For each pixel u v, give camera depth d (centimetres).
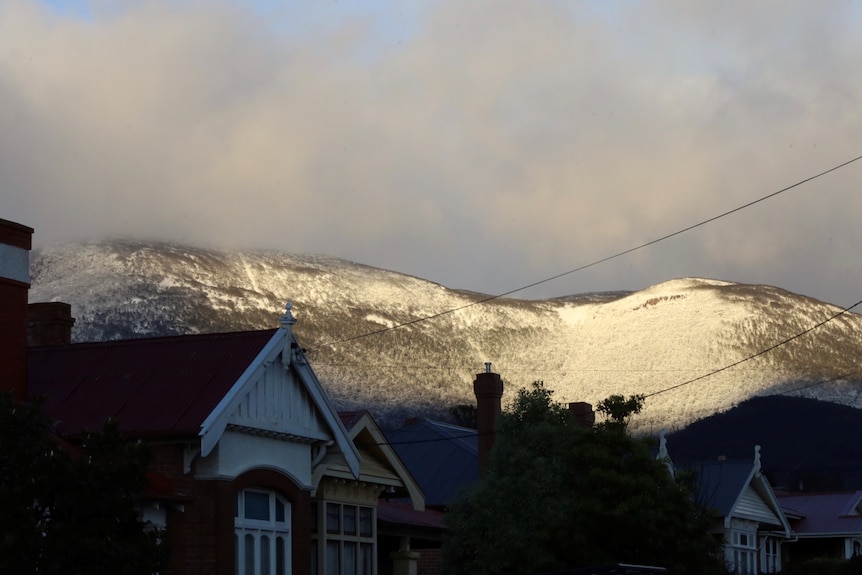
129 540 1914
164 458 2664
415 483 4025
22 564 1777
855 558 6041
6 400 1895
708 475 6238
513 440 3669
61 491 1861
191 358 2872
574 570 2373
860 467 13850
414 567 4012
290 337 2967
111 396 2798
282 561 2981
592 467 3431
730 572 4684
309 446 3100
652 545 3319
